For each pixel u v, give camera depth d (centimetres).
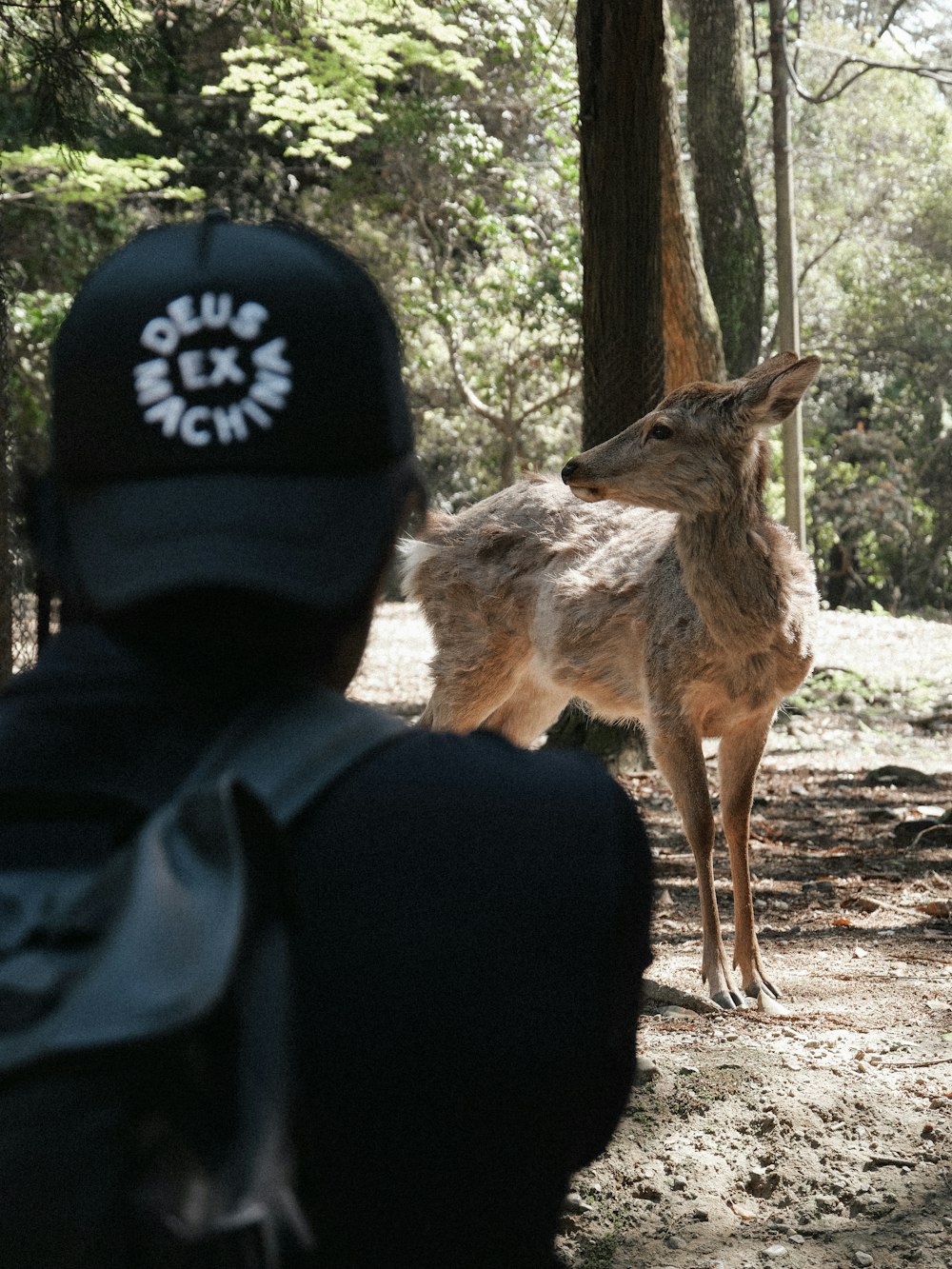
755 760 558
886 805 945
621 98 843
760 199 2805
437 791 94
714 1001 520
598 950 95
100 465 94
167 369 93
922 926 639
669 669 557
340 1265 91
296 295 95
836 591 3200
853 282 3019
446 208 2350
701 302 1174
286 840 89
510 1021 92
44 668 97
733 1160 377
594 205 859
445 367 2489
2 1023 76
